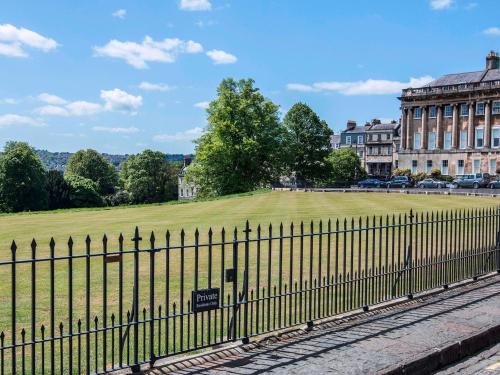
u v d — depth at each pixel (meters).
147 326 9.39
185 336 8.88
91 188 104.12
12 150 89.69
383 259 16.28
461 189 63.03
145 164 129.75
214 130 80.12
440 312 9.72
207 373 6.73
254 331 9.04
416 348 7.65
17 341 8.49
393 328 8.68
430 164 88.69
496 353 8.23
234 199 51.22
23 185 87.81
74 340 8.62
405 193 55.00
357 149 140.38
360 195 50.91
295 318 8.67
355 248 18.25
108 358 7.77
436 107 88.31
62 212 46.09
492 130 82.56
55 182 99.50
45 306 10.62
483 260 13.27
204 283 12.59
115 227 27.03
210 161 79.31
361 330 8.59
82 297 11.30
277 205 38.38
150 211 39.56
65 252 18.41
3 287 12.33
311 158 97.75
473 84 83.62
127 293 11.60
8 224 30.97
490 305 10.23
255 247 17.98
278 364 7.02
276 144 82.88
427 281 11.67
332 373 6.68
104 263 6.54
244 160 79.19
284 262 15.30
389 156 127.31
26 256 17.75
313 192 61.50
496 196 47.44
